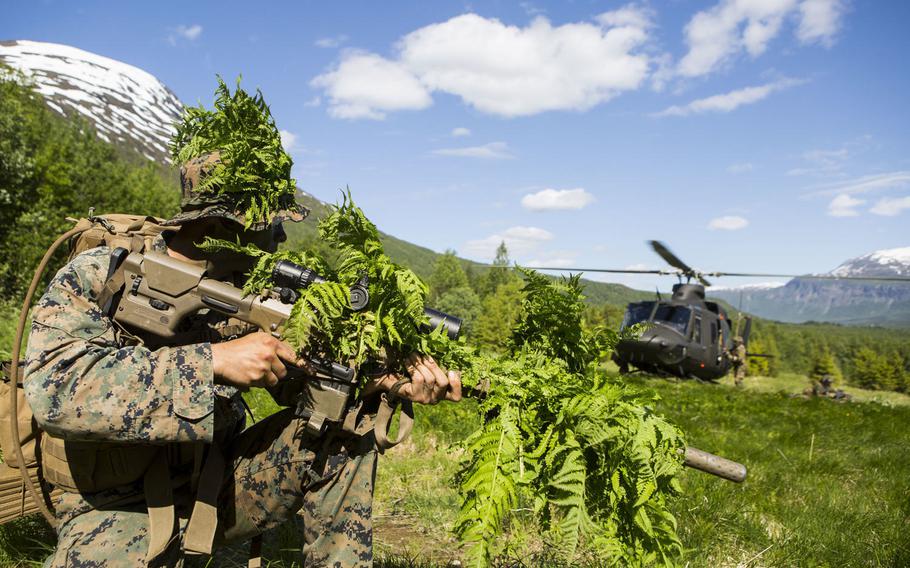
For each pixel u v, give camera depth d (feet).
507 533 11.93
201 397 5.71
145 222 7.13
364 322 6.08
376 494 15.05
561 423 6.28
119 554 6.08
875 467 22.76
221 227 7.02
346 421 6.57
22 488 6.75
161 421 5.62
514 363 6.90
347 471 6.92
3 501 6.61
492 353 7.22
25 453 6.68
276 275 6.37
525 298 8.14
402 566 10.71
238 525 7.13
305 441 6.75
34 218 72.08
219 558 10.14
